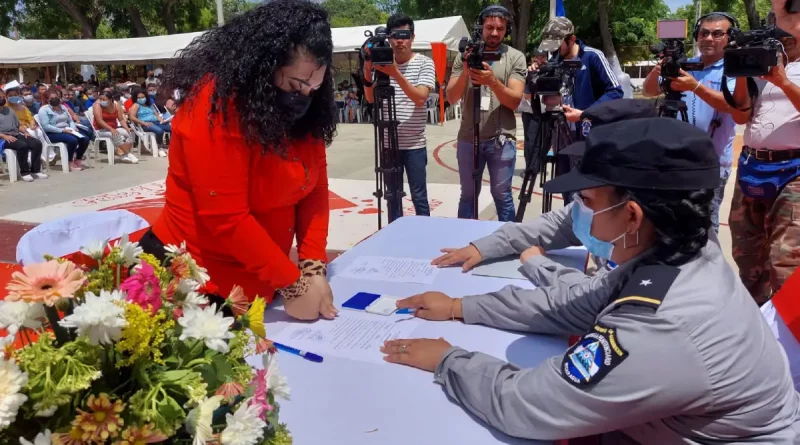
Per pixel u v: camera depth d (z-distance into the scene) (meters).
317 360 1.57
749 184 2.96
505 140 3.98
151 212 3.74
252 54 1.54
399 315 1.85
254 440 0.92
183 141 1.64
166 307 0.97
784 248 2.80
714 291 1.22
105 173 9.02
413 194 4.32
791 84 2.64
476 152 3.54
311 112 1.79
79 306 0.84
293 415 1.34
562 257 2.31
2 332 0.92
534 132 4.07
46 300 0.84
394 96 3.87
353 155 10.18
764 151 2.88
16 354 0.83
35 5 30.11
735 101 2.96
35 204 6.90
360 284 2.12
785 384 1.30
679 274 1.23
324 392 1.43
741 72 2.66
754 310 1.29
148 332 0.86
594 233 1.35
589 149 1.31
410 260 2.36
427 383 1.46
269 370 1.04
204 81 1.63
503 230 2.34
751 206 3.06
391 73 3.77
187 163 1.64
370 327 1.77
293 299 1.79
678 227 1.24
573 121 3.50
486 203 6.34
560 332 1.69
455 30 14.62
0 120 8.22
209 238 1.78
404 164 4.25
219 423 0.95
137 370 0.88
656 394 1.16
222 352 0.96
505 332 1.74
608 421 1.18
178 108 1.67
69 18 30.80
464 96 4.09
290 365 1.55
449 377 1.42
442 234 2.71
